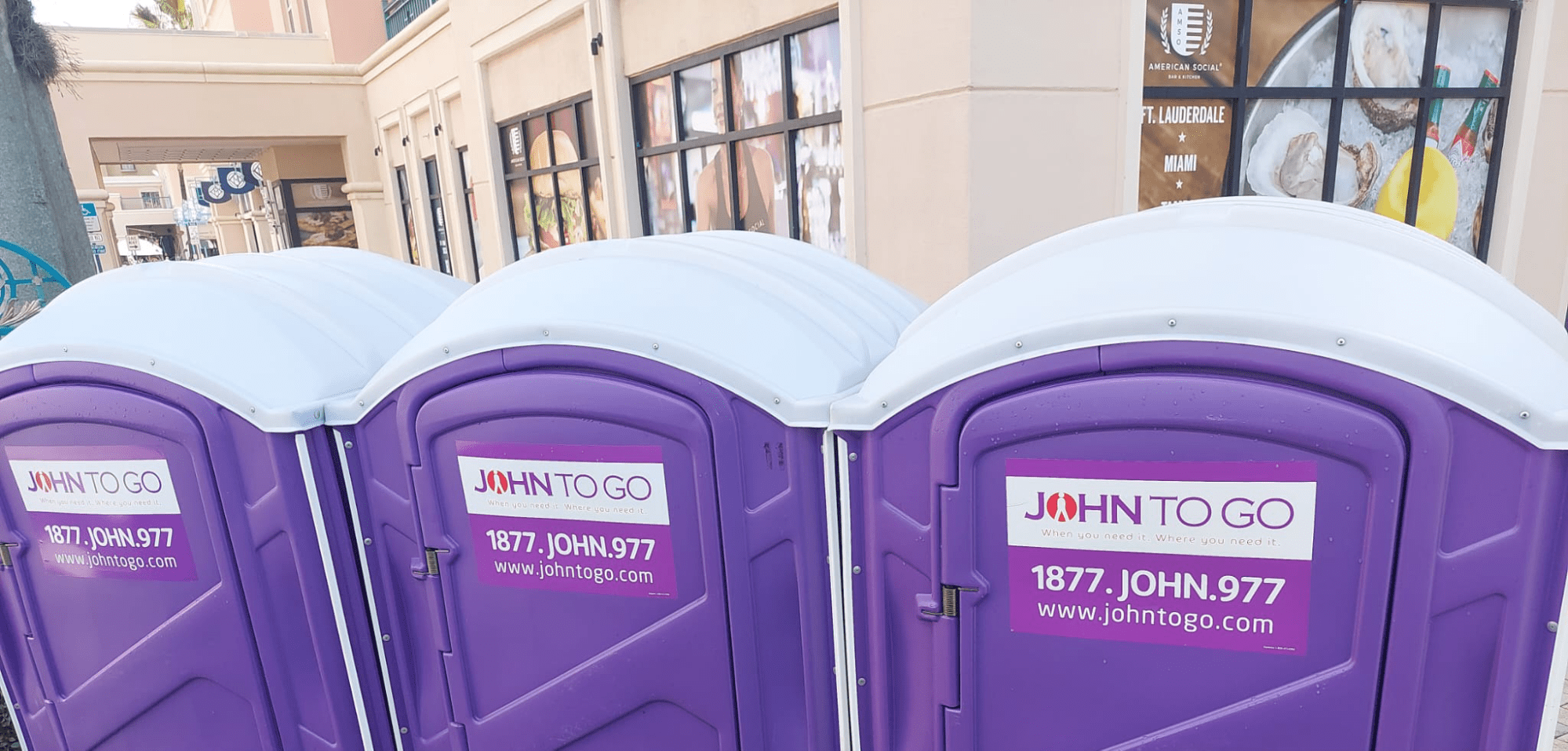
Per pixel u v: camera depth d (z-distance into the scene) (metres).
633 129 7.94
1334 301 1.28
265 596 2.02
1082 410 1.37
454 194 12.63
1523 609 1.27
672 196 7.71
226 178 22.62
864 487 1.61
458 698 2.01
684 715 1.86
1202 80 4.93
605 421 1.69
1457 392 1.21
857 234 5.27
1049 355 1.39
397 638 2.04
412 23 12.30
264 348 1.98
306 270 2.43
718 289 1.79
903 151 4.79
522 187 10.70
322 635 2.03
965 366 1.44
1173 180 5.05
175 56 14.64
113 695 2.21
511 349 1.72
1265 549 1.35
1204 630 1.43
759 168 6.45
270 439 1.89
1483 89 5.66
